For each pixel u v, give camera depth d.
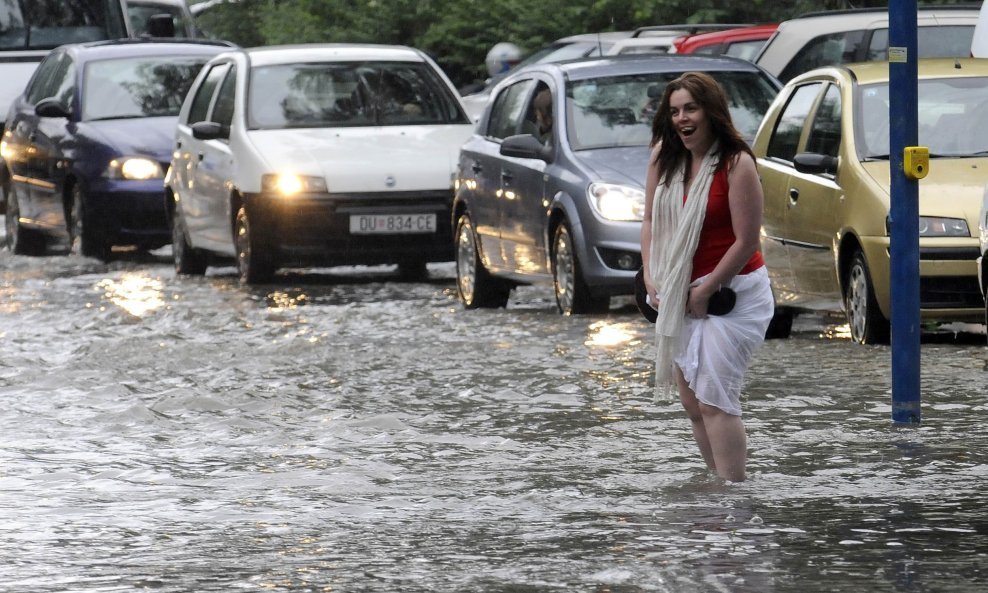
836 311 22.06
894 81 15.50
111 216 37.06
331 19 59.62
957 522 11.70
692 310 12.88
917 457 13.98
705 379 12.94
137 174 36.91
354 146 31.88
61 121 38.78
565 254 25.36
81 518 12.38
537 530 11.73
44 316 26.23
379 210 31.30
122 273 35.19
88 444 15.40
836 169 21.72
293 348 21.61
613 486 13.14
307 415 16.80
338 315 26.09
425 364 20.11
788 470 13.59
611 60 27.48
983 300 20.41
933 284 20.52
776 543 11.16
